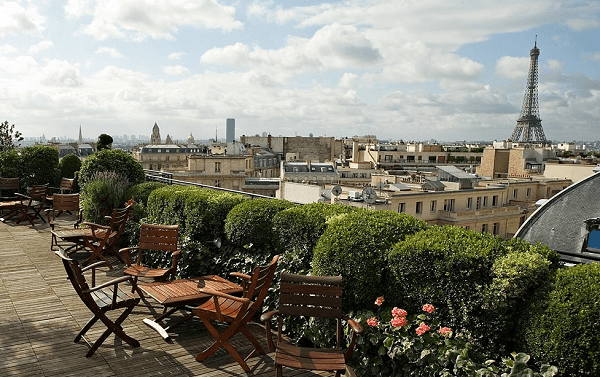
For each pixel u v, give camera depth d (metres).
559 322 3.26
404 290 4.29
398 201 39.16
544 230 9.53
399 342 4.04
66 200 10.72
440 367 3.73
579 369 3.15
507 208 45.59
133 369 4.46
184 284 5.45
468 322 3.78
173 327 5.32
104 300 4.90
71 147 90.38
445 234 4.34
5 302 6.20
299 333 5.12
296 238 5.47
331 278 4.22
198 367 4.56
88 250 9.36
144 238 6.39
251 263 6.04
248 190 70.25
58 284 7.03
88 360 4.61
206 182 69.19
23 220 12.14
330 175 74.25
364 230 4.68
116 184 10.31
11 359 4.57
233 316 4.52
